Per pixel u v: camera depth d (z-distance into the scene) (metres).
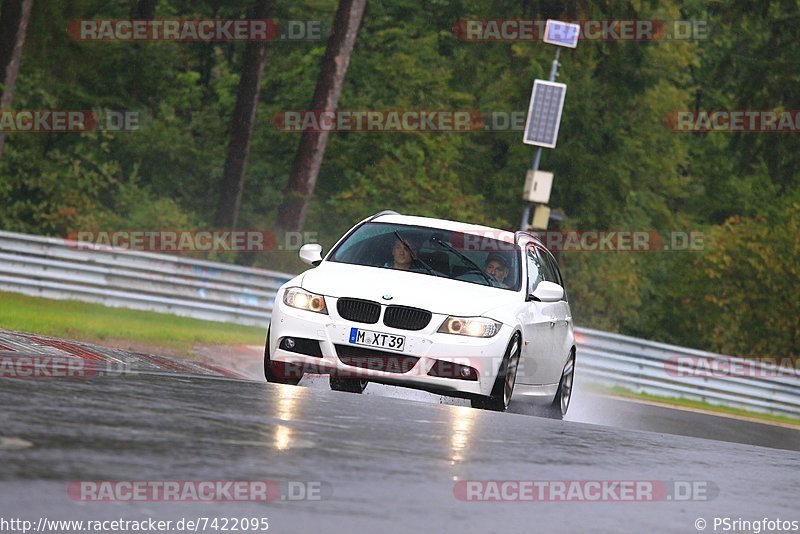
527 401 38.97
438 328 32.69
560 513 15.51
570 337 40.38
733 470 21.34
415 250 35.84
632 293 147.50
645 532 15.08
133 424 17.84
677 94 156.75
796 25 138.12
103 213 112.25
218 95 152.25
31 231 116.06
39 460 14.43
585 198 148.62
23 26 105.94
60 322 56.41
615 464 20.16
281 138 148.12
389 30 152.88
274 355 33.47
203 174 142.12
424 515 14.20
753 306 147.12
